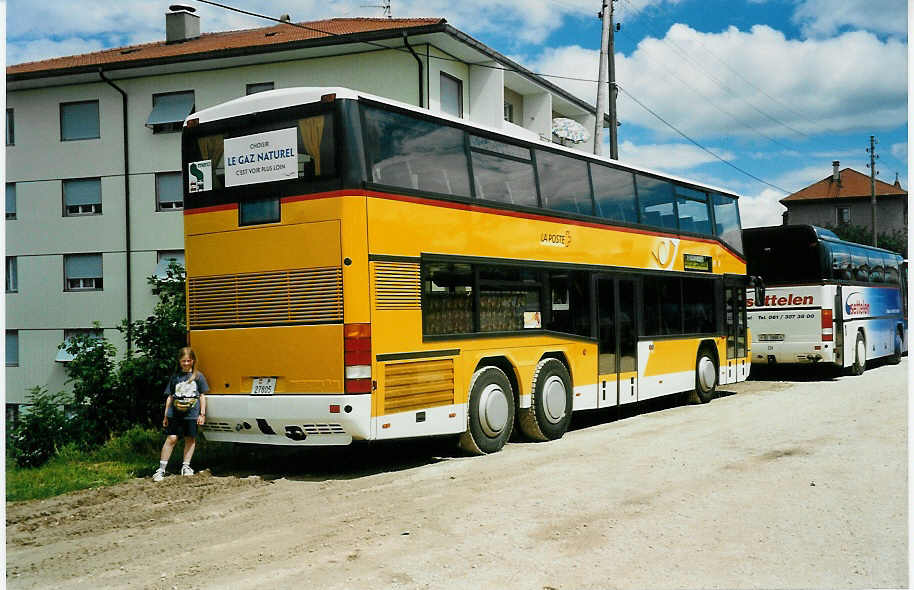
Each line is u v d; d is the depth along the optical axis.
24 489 9.16
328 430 9.25
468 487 8.85
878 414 14.52
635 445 11.53
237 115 9.94
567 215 13.00
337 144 9.27
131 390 13.98
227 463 10.92
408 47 26.75
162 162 32.34
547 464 10.17
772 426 13.16
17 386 34.75
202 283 10.10
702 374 17.00
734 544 6.49
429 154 10.34
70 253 33.91
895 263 28.94
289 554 6.38
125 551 6.58
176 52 31.69
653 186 15.71
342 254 9.17
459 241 10.68
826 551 6.30
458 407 10.55
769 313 22.52
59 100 33.59
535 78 33.41
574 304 13.11
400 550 6.43
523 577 5.71
